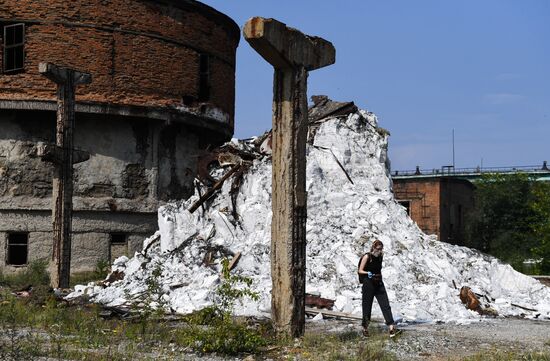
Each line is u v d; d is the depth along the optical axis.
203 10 27.41
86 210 25.12
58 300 15.94
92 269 25.05
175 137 27.42
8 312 13.39
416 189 44.00
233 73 30.42
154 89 25.69
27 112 24.59
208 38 27.88
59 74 18.75
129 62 25.19
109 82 24.78
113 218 25.67
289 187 11.25
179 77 26.50
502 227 48.47
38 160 24.75
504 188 49.62
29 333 10.49
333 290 16.03
